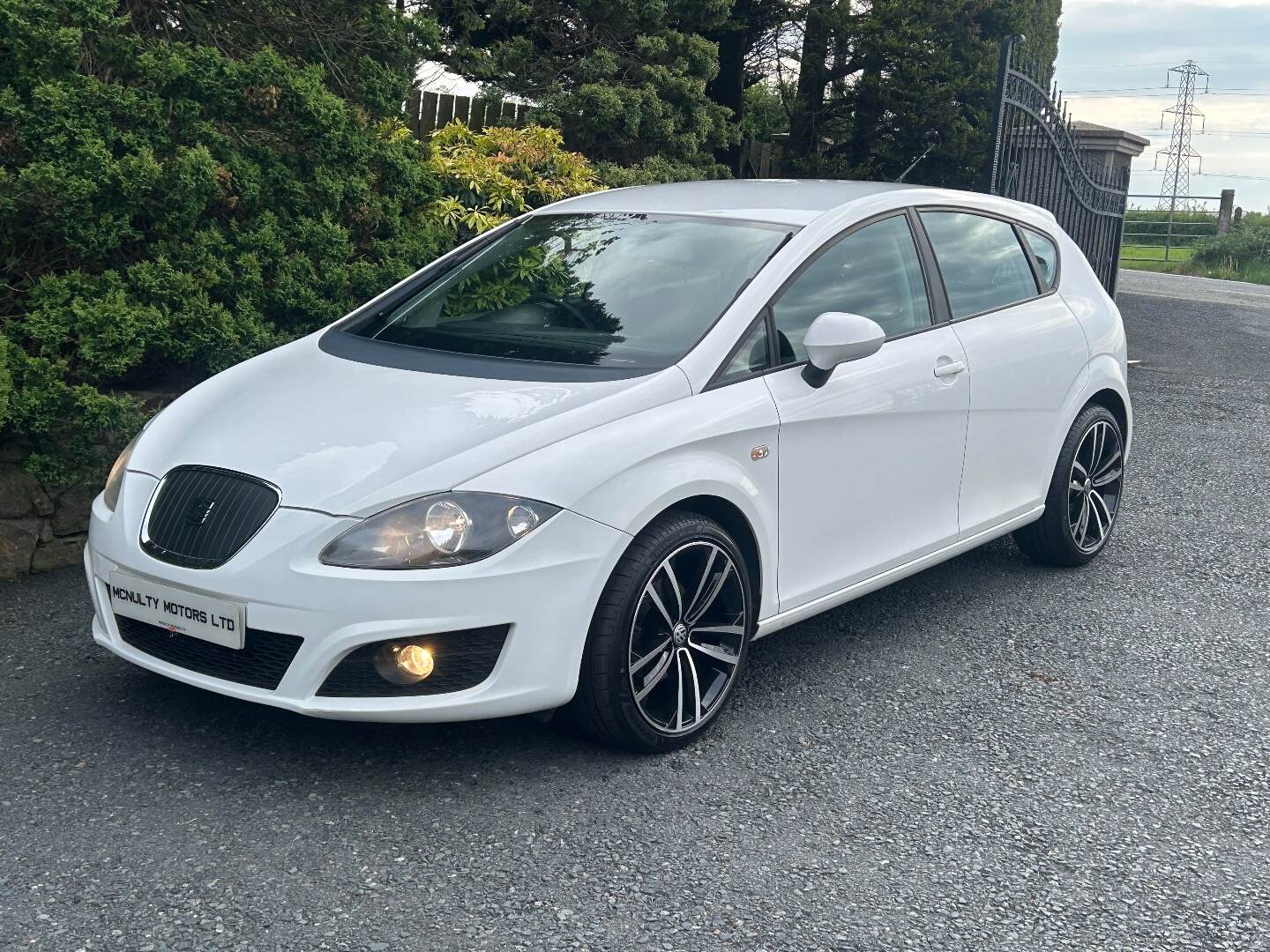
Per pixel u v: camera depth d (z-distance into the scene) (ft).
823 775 11.32
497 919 8.86
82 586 15.58
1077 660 14.46
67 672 12.90
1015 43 29.14
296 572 10.07
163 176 17.10
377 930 8.66
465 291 14.05
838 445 12.92
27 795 10.32
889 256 14.35
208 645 10.70
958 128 43.04
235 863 9.43
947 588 16.94
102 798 10.32
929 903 9.32
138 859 9.42
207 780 10.70
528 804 10.52
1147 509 21.29
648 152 34.58
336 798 10.49
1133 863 10.02
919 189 15.49
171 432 12.00
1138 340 42.16
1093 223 36.70
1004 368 15.37
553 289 13.57
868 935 8.86
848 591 13.51
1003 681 13.76
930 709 12.91
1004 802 10.96
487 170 25.43
